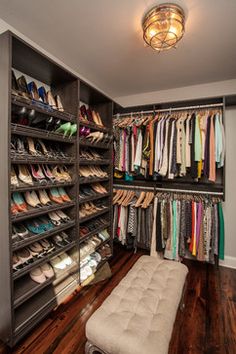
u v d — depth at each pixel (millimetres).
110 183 2531
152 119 2543
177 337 1428
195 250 2262
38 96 1674
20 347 1324
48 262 1728
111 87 2764
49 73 1727
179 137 2275
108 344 965
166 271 1520
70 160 1822
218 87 2543
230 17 1456
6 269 1269
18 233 1439
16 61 1523
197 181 2438
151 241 2490
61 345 1345
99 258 2238
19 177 1482
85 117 2230
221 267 2428
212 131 2174
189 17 1457
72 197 1900
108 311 1132
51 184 1631
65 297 1729
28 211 1427
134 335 965
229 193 2467
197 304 1764
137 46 1854
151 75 2408
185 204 2322
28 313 1428
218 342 1393
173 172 2277
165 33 1412
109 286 1992
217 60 2051
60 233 1883
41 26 1604
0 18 1528
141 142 2498
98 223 2408
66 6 1399
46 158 1580
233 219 2455
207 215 2242
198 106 2381
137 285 1359
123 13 1456
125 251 2797
